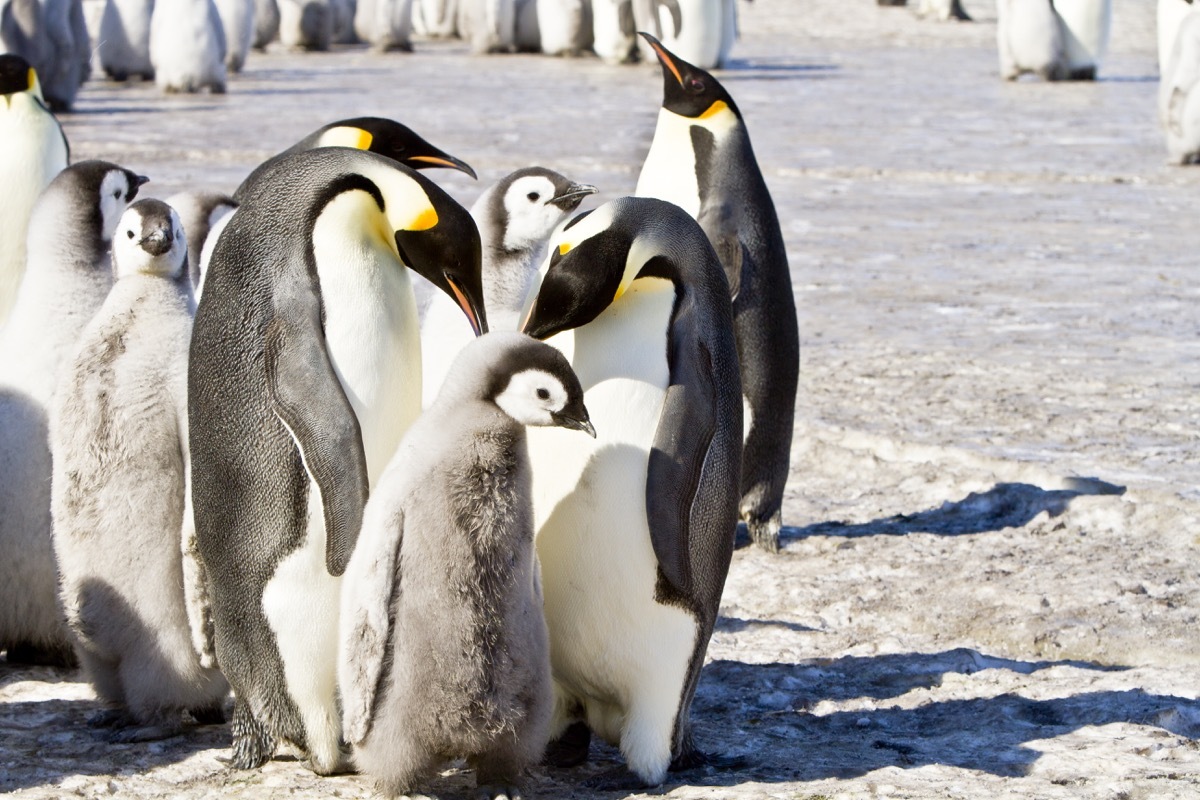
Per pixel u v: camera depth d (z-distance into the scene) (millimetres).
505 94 83562
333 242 12859
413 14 133625
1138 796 13039
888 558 21469
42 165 23172
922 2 141750
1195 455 25766
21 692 16141
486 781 12750
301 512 12953
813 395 29875
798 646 17953
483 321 13242
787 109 77375
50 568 16172
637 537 13141
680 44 96125
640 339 13227
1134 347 33562
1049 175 58688
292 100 80625
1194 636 18234
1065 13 91750
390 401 13117
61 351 16031
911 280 40969
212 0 84500
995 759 14078
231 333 12969
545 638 12523
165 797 13000
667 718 13523
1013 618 18891
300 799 12930
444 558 11875
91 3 109875
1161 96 61312
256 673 13484
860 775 13586
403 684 12000
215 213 21062
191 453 13406
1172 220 49969
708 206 21609
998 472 24984
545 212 16812
